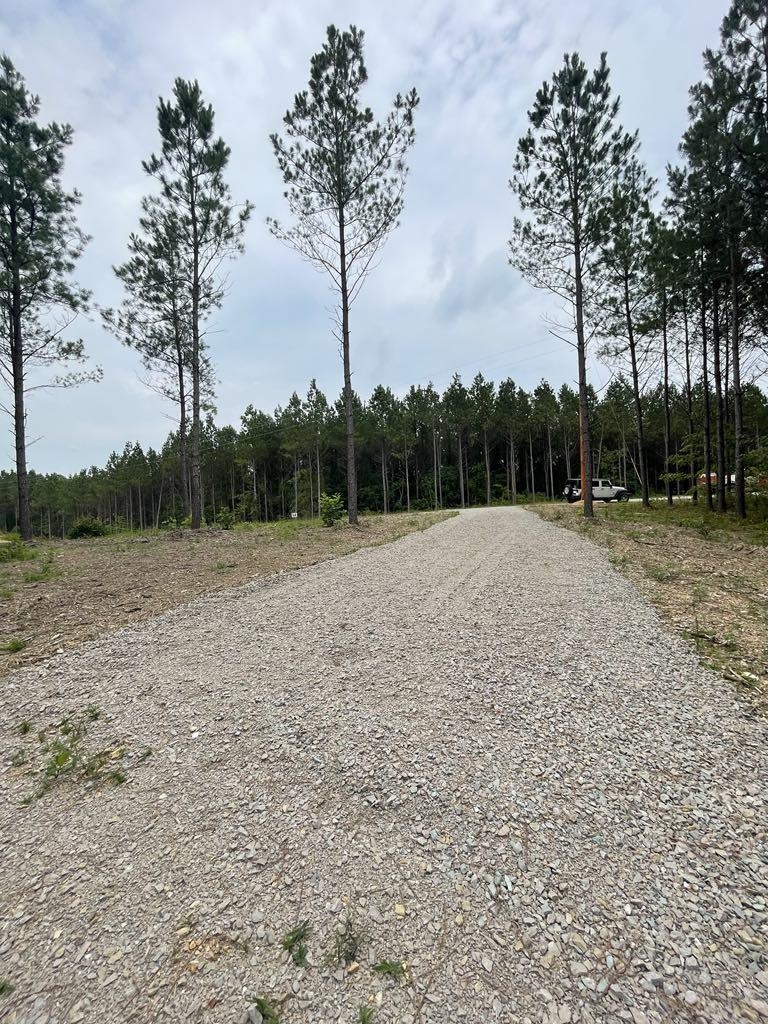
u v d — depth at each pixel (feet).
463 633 13.89
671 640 12.93
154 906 5.69
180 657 12.73
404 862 6.20
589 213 47.85
